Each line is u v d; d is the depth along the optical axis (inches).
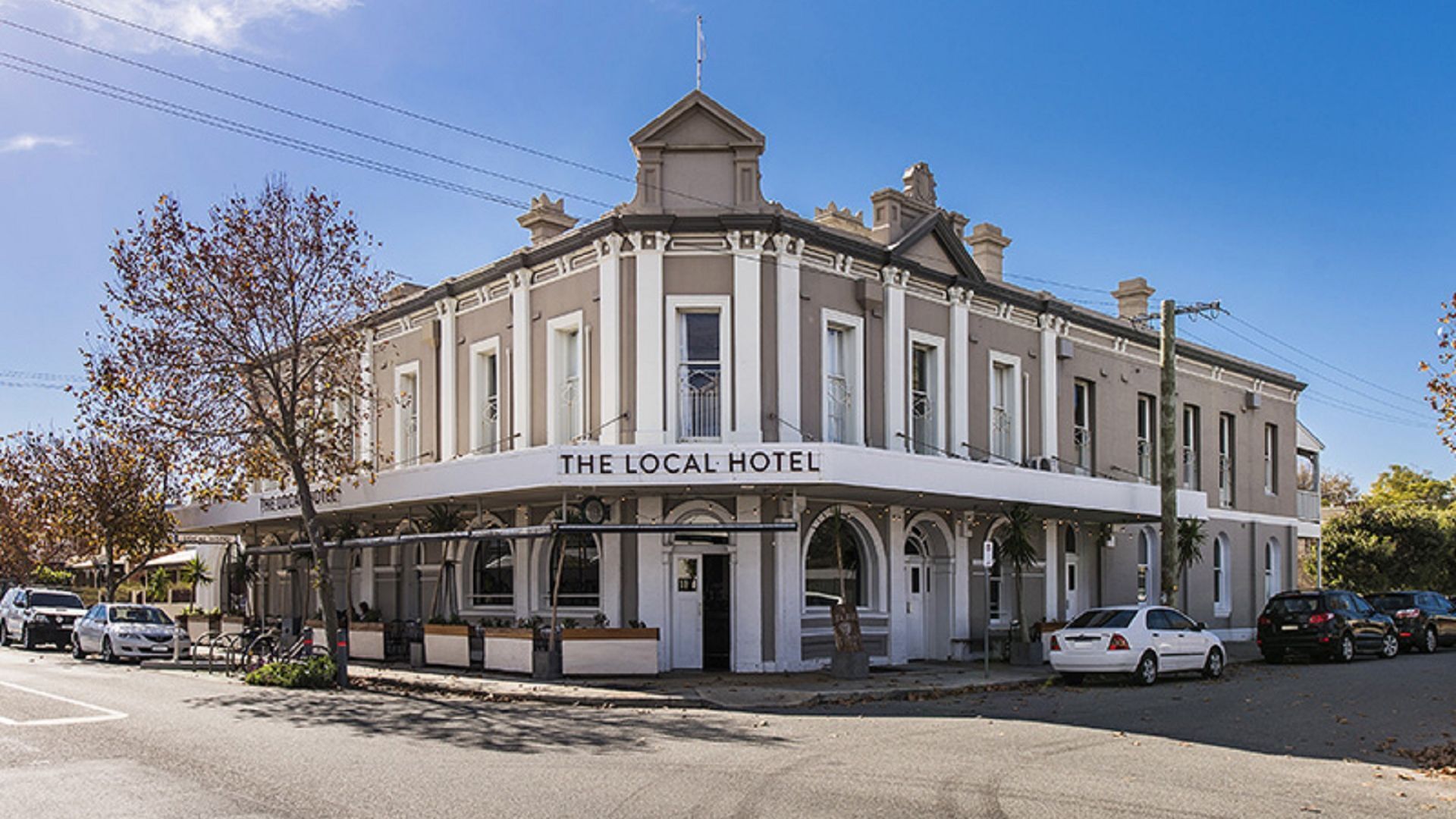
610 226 824.3
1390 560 1785.2
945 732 551.8
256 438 868.6
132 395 781.9
